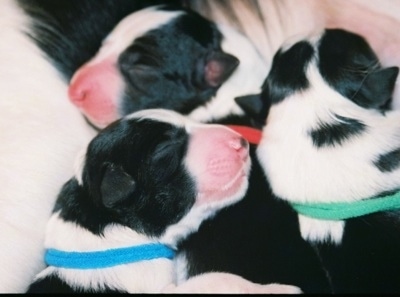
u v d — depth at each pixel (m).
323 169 0.32
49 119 0.33
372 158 0.32
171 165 0.32
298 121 0.32
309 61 0.33
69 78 0.34
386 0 0.36
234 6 0.37
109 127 0.32
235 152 0.32
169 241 0.32
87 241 0.31
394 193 0.31
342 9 0.36
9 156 0.32
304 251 0.32
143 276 0.31
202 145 0.32
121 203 0.32
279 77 0.33
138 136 0.32
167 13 0.36
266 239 0.32
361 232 0.32
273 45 0.37
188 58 0.35
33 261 0.32
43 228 0.32
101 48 0.35
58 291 0.30
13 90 0.33
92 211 0.32
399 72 0.34
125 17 0.36
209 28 0.36
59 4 0.35
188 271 0.32
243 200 0.33
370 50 0.34
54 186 0.33
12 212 0.32
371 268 0.31
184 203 0.32
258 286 0.30
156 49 0.35
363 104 0.33
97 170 0.32
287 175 0.32
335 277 0.31
